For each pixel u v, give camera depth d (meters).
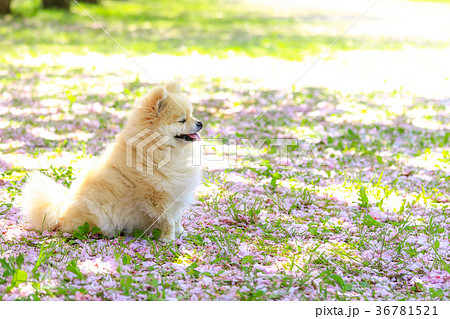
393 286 4.07
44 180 5.04
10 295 3.62
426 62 17.11
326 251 4.61
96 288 3.77
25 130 8.45
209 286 3.90
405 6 37.22
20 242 4.55
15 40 18.31
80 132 8.57
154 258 4.42
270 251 4.64
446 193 6.30
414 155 7.90
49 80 12.59
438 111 11.05
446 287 3.99
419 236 4.95
